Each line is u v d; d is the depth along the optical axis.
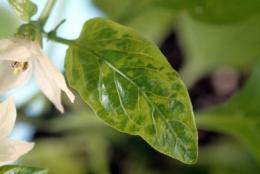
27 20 0.34
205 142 0.51
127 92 0.33
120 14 0.47
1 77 0.34
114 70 0.34
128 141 0.51
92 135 0.51
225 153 0.51
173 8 0.45
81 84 0.34
